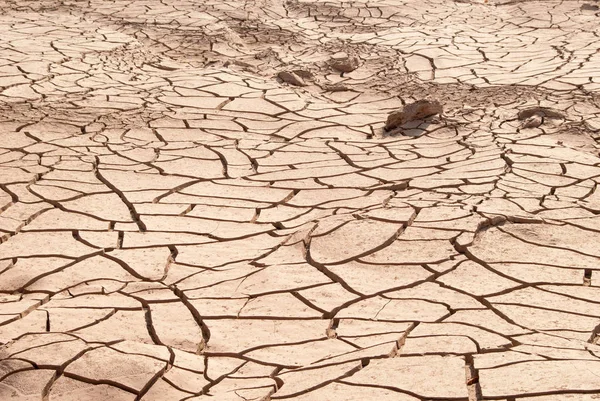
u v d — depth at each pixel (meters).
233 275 4.83
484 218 5.23
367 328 4.12
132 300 4.52
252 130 7.95
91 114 8.04
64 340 3.86
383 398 3.27
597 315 4.21
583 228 5.22
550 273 4.67
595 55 10.70
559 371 3.33
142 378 3.58
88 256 5.12
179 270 4.92
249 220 5.72
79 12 12.90
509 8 14.23
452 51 11.17
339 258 4.92
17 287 4.75
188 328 4.25
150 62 10.48
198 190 6.29
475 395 3.26
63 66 9.74
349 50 11.33
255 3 13.77
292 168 6.82
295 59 11.08
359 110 8.81
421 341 3.87
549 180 6.14
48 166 6.64
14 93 8.62
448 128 7.91
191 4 13.52
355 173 6.65
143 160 6.89
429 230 5.13
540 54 10.96
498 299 4.38
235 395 3.49
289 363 3.85
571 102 8.62
